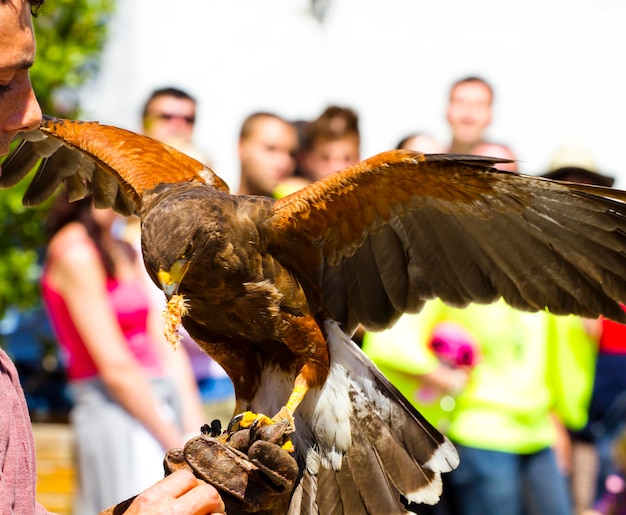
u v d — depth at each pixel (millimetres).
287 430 5293
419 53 16172
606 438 10523
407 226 5801
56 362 13609
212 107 15781
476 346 8484
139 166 5965
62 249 7949
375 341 8461
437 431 5805
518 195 5520
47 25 13820
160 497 4281
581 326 9695
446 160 5301
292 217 5629
